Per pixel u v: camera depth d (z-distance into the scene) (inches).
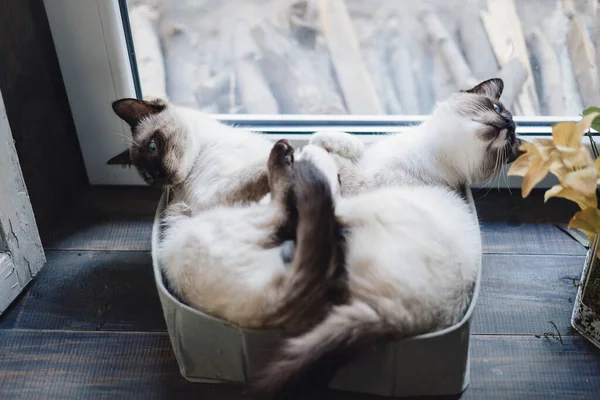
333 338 43.0
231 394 50.6
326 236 45.3
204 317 46.5
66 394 50.9
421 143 56.8
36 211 61.7
